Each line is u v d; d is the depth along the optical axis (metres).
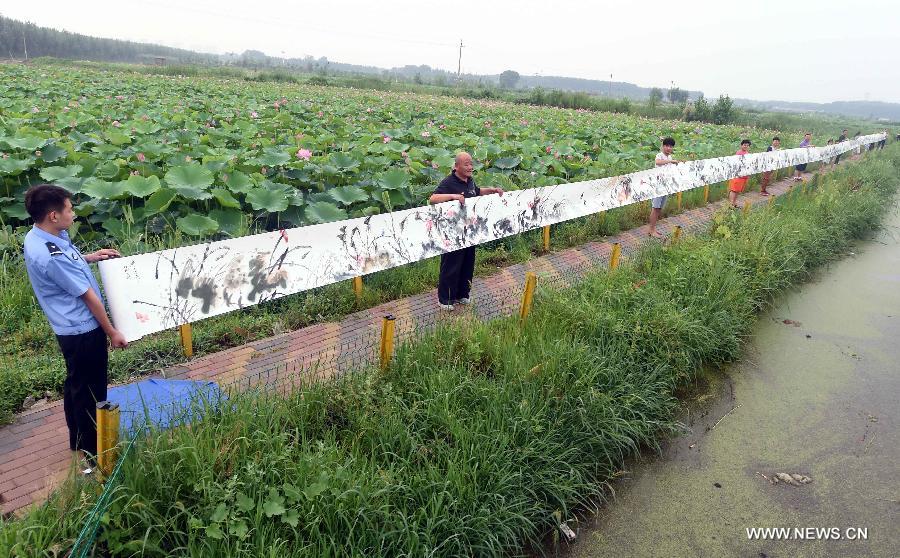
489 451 3.96
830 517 4.21
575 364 4.91
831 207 11.63
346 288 6.40
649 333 5.70
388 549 3.22
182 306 4.07
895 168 20.62
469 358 4.84
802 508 4.29
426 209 5.96
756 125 37.66
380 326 5.82
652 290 6.41
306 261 4.91
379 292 6.52
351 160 10.12
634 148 16.88
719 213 9.48
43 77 30.05
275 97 27.89
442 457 3.84
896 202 16.22
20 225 7.88
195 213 7.65
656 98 44.81
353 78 60.28
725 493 4.41
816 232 10.01
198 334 5.32
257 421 3.69
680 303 6.52
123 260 3.76
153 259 3.92
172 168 8.03
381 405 4.14
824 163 20.05
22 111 16.19
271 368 4.95
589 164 12.74
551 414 4.50
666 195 9.85
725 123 38.81
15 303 5.52
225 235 7.51
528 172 11.31
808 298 8.43
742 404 5.61
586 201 8.41
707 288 6.88
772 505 4.31
